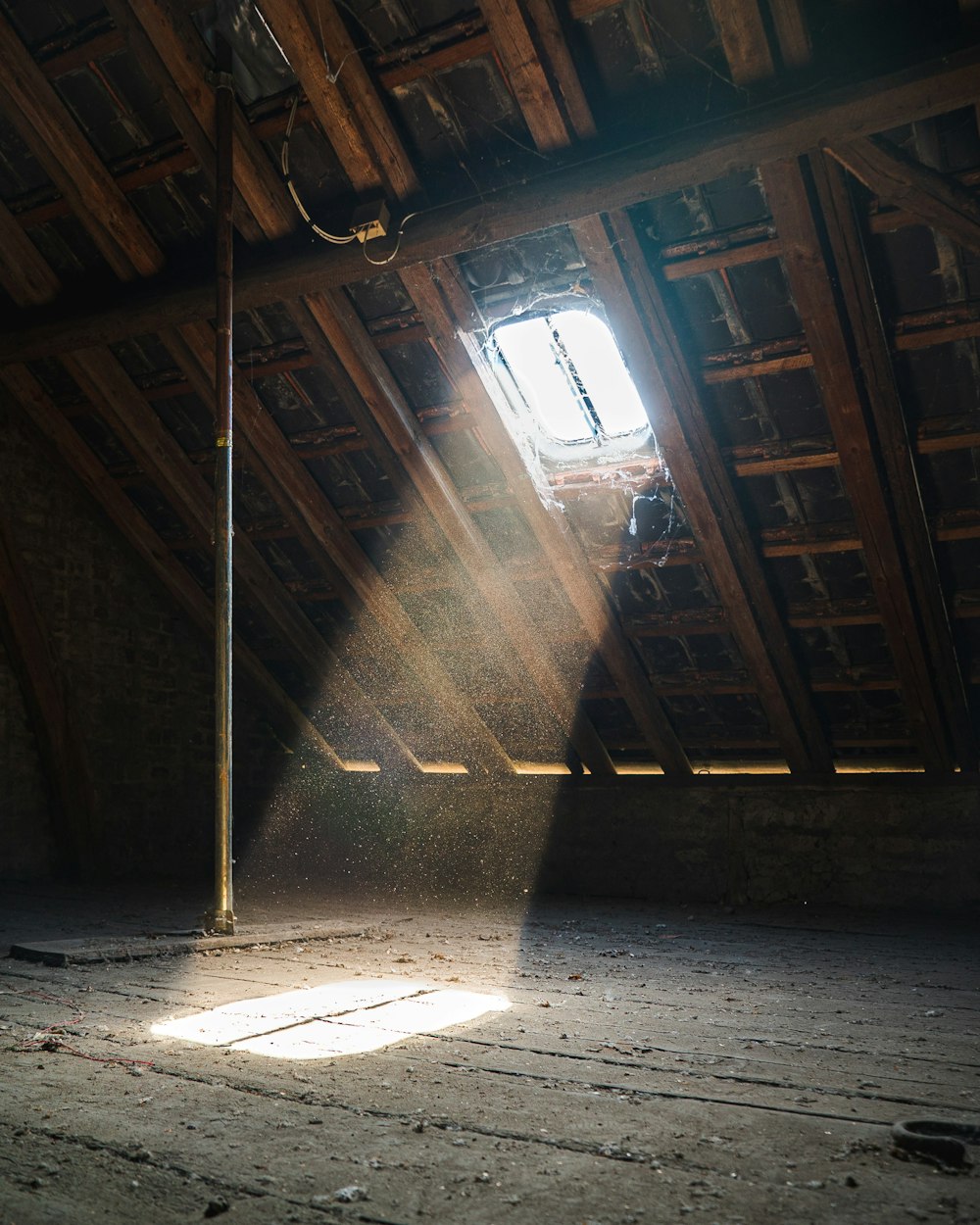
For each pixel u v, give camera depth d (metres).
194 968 4.93
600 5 5.54
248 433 8.18
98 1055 3.13
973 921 7.98
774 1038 3.54
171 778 10.89
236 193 6.82
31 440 9.61
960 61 4.97
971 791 8.52
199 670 11.32
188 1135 2.35
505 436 7.39
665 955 5.91
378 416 7.62
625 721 9.62
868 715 8.61
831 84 5.32
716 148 5.56
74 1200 1.95
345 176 6.68
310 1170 2.13
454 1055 3.18
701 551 7.71
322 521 8.69
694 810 9.69
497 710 10.02
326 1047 3.27
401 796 11.23
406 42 5.91
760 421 6.87
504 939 6.55
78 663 9.98
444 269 6.65
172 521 9.62
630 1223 1.87
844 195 5.60
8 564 9.30
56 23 6.37
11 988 4.29
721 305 6.39
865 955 6.04
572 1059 3.15
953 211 5.44
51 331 7.84
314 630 10.06
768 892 9.23
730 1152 2.26
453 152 6.38
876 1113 2.59
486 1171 2.13
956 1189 2.06
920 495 6.83
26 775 9.73
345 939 6.34
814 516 7.28
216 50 6.26
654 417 6.92
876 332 6.07
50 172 7.05
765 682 8.42
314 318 7.19
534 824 10.47
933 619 7.40
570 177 5.99
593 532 7.97
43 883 9.50
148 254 7.40
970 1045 3.47
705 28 5.51
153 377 8.21
